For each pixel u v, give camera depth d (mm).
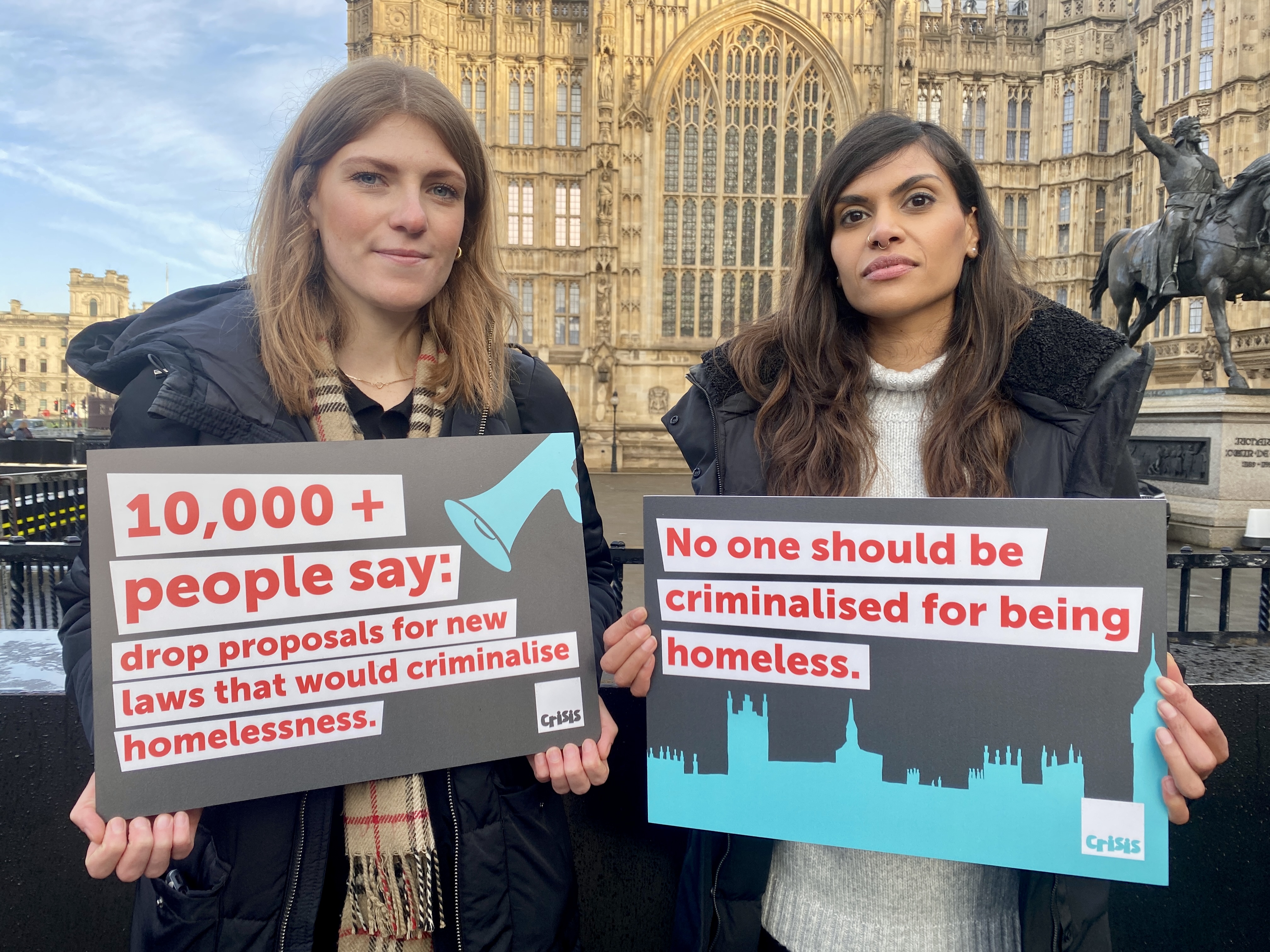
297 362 1498
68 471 8539
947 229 1537
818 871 1572
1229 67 23812
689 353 32125
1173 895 2303
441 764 1470
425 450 1508
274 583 1416
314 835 1415
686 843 2363
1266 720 2258
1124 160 30875
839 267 1644
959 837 1420
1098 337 1526
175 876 1389
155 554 1364
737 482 1726
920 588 1441
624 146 31625
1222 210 10719
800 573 1500
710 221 32312
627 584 7551
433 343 1688
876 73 31734
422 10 30453
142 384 1508
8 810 2271
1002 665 1405
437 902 1489
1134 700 1347
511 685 1529
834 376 1679
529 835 1538
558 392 1889
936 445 1560
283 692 1408
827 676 1489
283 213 1598
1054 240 32375
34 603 4191
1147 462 12242
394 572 1475
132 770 1324
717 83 31969
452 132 1537
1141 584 1345
